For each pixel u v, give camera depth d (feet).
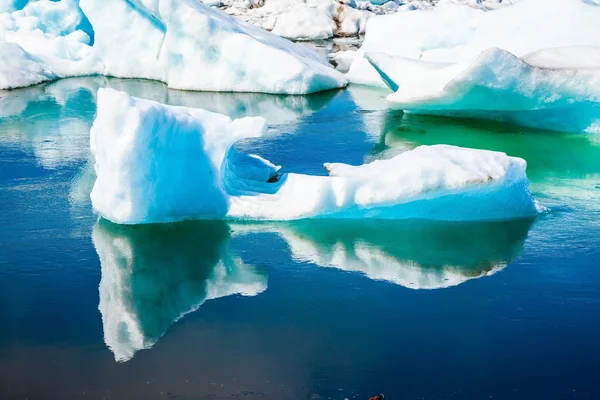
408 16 38.88
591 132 28.94
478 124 30.99
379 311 15.31
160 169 18.94
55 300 15.87
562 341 14.08
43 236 19.03
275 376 12.92
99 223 19.79
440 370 13.14
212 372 13.06
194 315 15.24
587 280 16.66
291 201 19.85
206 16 36.76
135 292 16.26
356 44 57.72
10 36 46.16
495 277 16.87
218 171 19.54
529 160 25.96
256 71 37.52
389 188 19.20
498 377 12.92
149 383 12.73
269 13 67.15
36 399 12.31
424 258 17.88
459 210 19.94
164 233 19.08
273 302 15.78
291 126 31.12
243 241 18.75
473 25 36.40
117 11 40.93
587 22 32.55
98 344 14.05
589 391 12.54
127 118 18.10
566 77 27.02
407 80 31.50
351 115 33.27
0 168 24.93
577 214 20.61
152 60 41.47
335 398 12.30
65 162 25.67
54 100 36.55
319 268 17.39
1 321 14.93
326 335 14.37
